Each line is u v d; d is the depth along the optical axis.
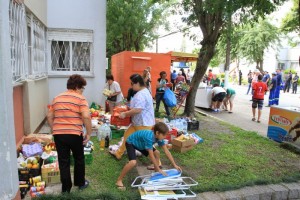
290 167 5.43
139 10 21.91
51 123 3.81
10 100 2.93
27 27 6.51
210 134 7.74
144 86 4.86
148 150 4.14
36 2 7.36
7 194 2.93
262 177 4.80
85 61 10.29
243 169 5.18
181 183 4.17
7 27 2.86
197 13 9.44
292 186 4.47
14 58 5.11
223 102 13.03
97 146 6.16
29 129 6.07
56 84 9.84
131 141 4.25
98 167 4.97
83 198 3.73
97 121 7.43
